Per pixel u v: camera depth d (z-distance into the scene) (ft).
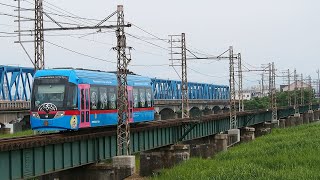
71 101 118.32
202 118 212.02
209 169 137.90
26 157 95.20
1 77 276.62
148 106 164.86
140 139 150.10
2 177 88.53
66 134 118.52
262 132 338.75
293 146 186.80
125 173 122.11
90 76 129.18
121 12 124.36
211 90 542.98
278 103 609.01
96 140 123.24
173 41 239.71
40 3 182.29
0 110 266.98
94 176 123.44
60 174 126.31
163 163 180.34
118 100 125.59
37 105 118.52
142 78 163.22
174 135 183.83
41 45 180.96
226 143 237.45
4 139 99.91
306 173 120.67
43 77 120.57
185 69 238.89
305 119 523.29
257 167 131.85
